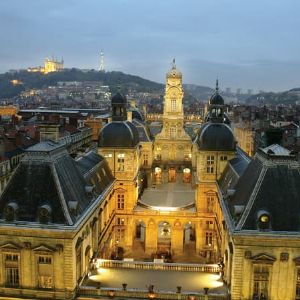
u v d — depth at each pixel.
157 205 100.50
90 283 58.72
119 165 91.31
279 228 52.25
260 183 54.44
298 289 52.31
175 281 59.97
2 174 97.50
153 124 162.75
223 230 68.25
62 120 167.38
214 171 89.12
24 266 54.25
